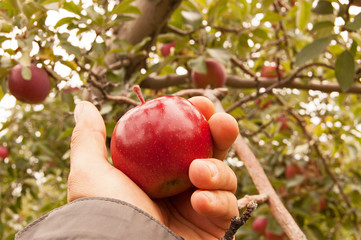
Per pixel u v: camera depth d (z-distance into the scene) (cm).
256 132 86
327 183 95
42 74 61
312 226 92
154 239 24
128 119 32
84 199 26
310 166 98
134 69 74
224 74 80
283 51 95
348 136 99
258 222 89
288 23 90
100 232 24
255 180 43
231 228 24
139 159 31
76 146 31
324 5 56
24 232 26
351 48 58
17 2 55
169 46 86
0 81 62
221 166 28
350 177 99
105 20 63
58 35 57
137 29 72
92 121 32
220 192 28
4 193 109
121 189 28
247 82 86
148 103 33
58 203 59
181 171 31
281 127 98
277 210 40
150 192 32
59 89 62
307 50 57
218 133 32
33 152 105
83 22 57
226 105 81
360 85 80
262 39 83
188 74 80
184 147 31
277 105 94
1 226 107
